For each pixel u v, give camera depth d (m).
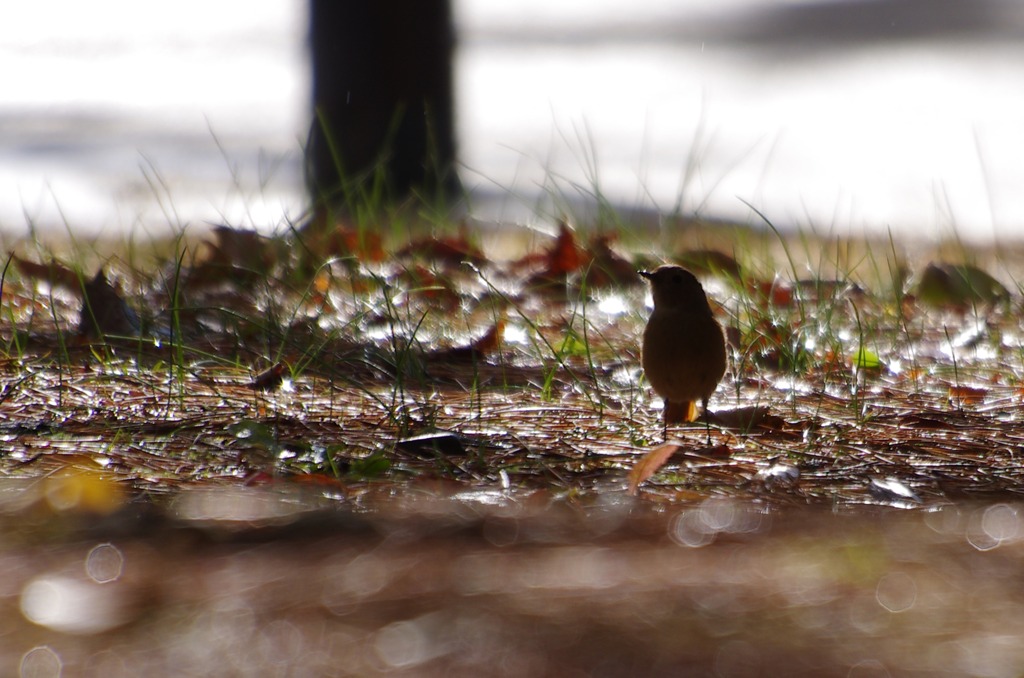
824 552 6.36
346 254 15.22
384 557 6.20
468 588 5.66
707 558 6.23
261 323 11.91
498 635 5.08
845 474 8.54
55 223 21.41
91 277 14.38
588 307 14.10
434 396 10.56
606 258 15.08
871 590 5.68
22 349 11.47
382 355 11.36
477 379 10.83
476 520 6.96
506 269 15.73
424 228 17.81
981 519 7.22
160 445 8.87
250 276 14.23
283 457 8.70
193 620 5.27
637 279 14.88
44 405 9.85
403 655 4.91
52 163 30.03
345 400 10.31
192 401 10.11
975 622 5.25
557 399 10.66
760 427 9.85
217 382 10.74
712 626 5.19
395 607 5.40
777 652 4.95
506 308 13.87
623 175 28.09
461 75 23.81
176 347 11.34
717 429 9.81
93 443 8.87
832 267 17.17
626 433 9.62
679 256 15.20
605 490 8.06
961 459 8.97
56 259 14.38
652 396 10.88
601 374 11.53
